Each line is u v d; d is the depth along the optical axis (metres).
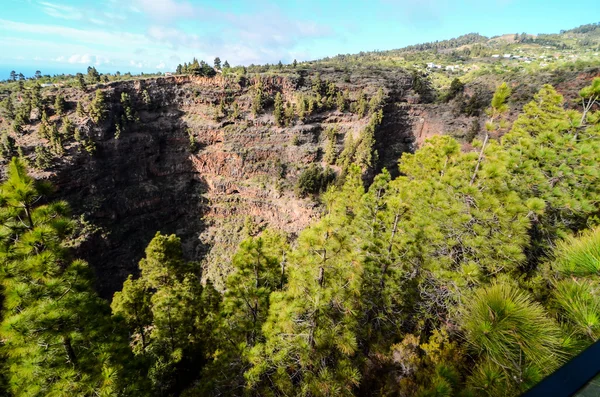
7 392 12.73
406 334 18.58
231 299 18.33
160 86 89.00
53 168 65.19
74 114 72.94
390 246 20.42
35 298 11.84
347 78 97.75
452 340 16.08
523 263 15.48
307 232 14.01
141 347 25.81
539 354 5.25
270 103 94.00
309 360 13.68
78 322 13.27
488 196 15.08
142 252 75.31
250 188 82.75
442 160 24.50
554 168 17.27
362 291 18.45
